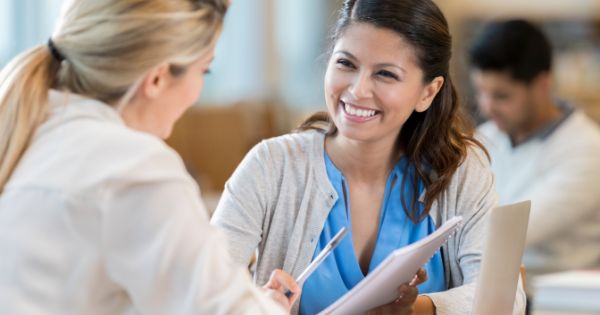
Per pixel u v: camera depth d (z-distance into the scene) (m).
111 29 1.80
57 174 1.75
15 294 1.70
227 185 2.54
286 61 10.16
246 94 9.59
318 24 9.85
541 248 4.20
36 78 1.86
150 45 1.79
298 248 2.50
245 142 6.93
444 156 2.57
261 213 2.51
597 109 7.61
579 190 4.09
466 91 5.74
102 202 1.72
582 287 3.35
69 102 1.85
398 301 2.36
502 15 8.38
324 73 2.57
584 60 7.90
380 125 2.40
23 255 1.71
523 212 2.30
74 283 1.73
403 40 2.35
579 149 4.14
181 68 1.84
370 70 2.35
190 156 6.84
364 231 2.57
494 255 2.26
